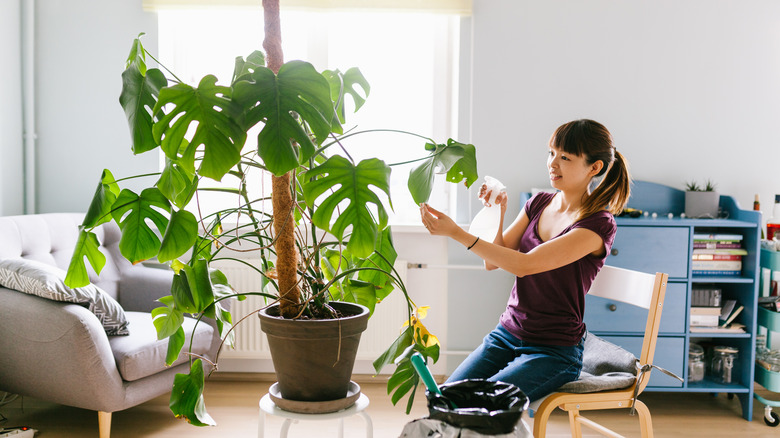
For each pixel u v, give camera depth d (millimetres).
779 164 3145
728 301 2855
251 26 3262
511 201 3156
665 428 2695
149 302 2836
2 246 2453
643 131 3133
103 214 1394
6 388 2363
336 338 1235
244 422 2658
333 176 1207
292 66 1178
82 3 3125
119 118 3166
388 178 1229
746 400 2832
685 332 2766
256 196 3355
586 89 3117
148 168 3186
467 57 3121
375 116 3328
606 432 1887
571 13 3090
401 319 3166
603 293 1987
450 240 3186
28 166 3145
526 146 3137
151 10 3098
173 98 1136
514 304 1872
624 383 1741
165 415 2697
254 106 1158
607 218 1766
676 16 3090
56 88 3158
